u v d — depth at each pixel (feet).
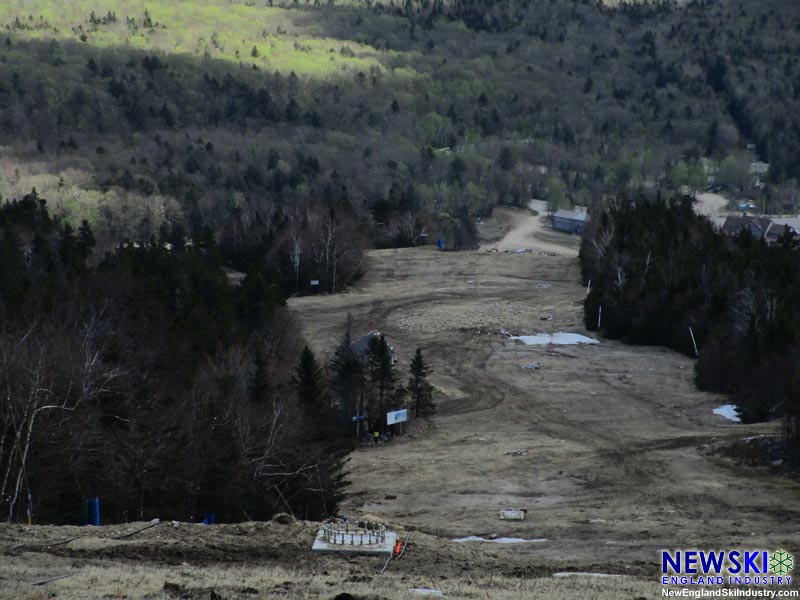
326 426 464.24
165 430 371.76
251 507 359.05
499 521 361.51
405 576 222.89
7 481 324.60
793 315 648.38
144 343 537.65
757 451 459.32
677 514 367.04
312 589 197.98
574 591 209.36
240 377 490.08
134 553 232.53
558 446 506.48
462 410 595.88
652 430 540.52
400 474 457.68
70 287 616.80
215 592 190.60
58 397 378.53
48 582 196.13
